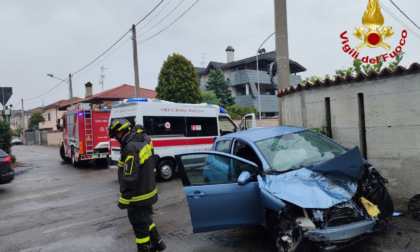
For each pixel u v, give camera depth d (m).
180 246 4.80
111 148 10.84
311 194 3.74
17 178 13.16
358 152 3.94
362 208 3.98
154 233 4.50
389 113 5.84
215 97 30.11
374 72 5.92
